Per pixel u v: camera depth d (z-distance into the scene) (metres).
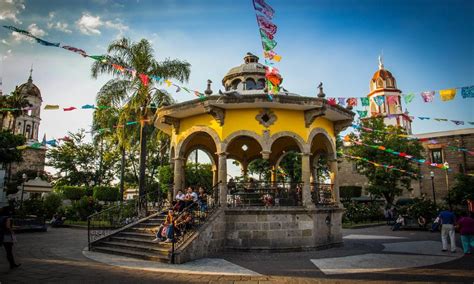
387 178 32.28
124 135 20.70
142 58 20.50
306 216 13.30
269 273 8.80
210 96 13.40
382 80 50.50
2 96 36.47
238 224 12.88
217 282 7.79
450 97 10.91
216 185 13.61
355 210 31.64
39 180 42.09
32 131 54.59
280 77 15.88
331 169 15.72
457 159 37.38
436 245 14.64
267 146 13.74
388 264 10.05
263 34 11.70
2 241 9.27
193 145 17.70
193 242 11.04
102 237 13.57
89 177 45.97
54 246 14.44
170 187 16.75
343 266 9.77
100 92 20.22
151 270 9.14
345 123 15.96
